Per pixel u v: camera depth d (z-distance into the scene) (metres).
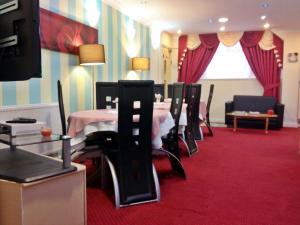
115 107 3.68
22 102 3.18
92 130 2.57
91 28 4.35
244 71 7.39
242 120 6.73
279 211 2.26
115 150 2.61
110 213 2.22
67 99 3.90
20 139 1.39
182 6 4.98
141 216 2.17
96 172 2.98
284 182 2.94
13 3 1.19
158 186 2.49
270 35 6.97
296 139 5.36
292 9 5.13
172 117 3.15
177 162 3.13
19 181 1.31
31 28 1.17
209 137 5.59
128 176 2.42
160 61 7.17
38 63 1.20
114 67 5.10
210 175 3.18
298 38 6.90
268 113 6.45
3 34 1.25
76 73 4.07
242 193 2.63
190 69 7.70
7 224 1.37
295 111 7.05
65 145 1.48
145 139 2.47
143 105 2.37
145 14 5.54
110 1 4.75
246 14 5.49
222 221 2.09
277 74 7.04
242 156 4.04
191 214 2.20
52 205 1.44
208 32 7.38
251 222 2.07
